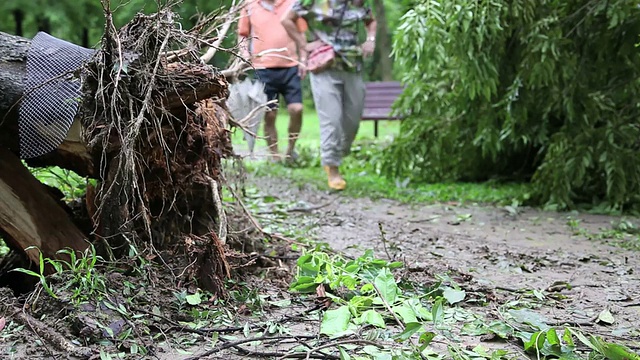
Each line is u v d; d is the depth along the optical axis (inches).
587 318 161.3
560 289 184.4
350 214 290.7
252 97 247.0
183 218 173.9
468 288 178.2
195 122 171.6
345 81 342.3
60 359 129.2
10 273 175.8
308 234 245.9
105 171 163.3
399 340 130.2
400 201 323.3
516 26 304.7
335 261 177.6
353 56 339.6
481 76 301.0
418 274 189.2
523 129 326.6
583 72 301.1
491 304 168.9
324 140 343.3
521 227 270.7
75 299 142.0
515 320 153.9
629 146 298.5
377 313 137.3
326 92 339.9
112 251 162.7
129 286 149.7
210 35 205.8
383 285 151.7
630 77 298.4
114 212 161.0
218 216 179.2
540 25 293.6
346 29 337.7
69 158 165.8
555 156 305.3
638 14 286.5
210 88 159.9
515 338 142.5
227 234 176.4
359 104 347.6
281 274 180.5
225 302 158.2
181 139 169.0
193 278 160.1
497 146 331.0
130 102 152.0
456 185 359.6
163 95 156.8
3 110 164.9
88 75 153.3
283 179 379.2
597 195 319.0
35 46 171.3
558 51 289.6
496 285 187.2
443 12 293.9
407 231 260.7
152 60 154.9
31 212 166.4
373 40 343.9
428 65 316.2
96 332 135.4
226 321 148.6
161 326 142.5
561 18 302.4
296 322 151.1
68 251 160.4
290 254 197.5
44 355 131.1
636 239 248.2
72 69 166.4
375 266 173.9
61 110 161.2
